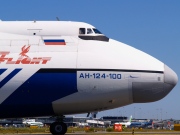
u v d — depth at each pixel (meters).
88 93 52.66
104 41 55.66
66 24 56.12
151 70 53.88
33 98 52.66
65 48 54.09
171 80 54.44
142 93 53.84
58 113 55.12
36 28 55.62
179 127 125.19
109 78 52.84
